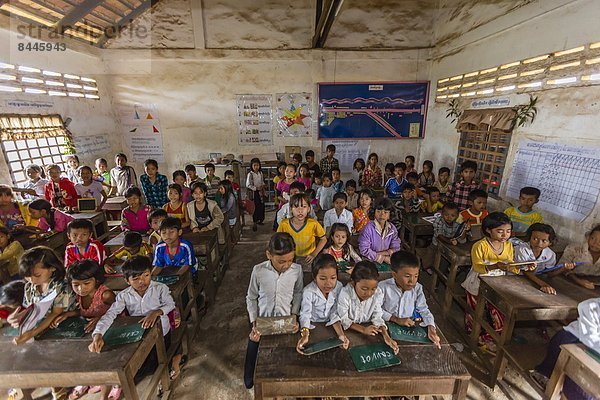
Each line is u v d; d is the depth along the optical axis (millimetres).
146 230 3324
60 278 1830
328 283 1611
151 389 1785
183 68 5820
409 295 1817
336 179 4676
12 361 1478
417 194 4512
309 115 6125
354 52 5762
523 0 3479
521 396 2010
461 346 2416
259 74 5906
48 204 3254
